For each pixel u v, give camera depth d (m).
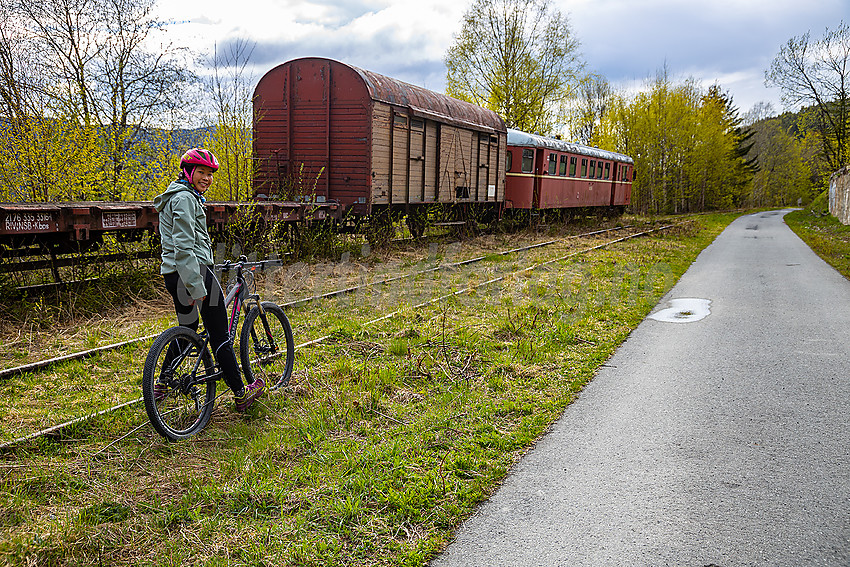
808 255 16.50
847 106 38.25
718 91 69.25
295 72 13.16
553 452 4.00
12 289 7.11
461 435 4.20
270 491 3.37
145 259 8.78
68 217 7.15
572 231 21.55
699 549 2.93
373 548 2.92
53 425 4.21
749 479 3.63
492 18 34.56
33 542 2.85
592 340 6.82
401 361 5.86
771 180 82.38
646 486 3.55
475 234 17.64
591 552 2.90
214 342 4.32
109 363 5.66
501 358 5.98
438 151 15.36
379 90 13.07
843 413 4.69
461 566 2.79
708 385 5.34
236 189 13.22
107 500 3.26
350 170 12.98
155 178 11.73
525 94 34.94
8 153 9.56
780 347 6.63
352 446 3.97
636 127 48.00
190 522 3.12
